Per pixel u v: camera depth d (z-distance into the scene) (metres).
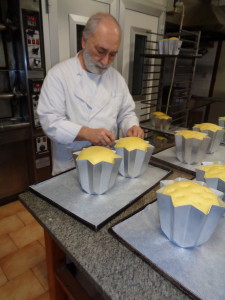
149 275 0.44
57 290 0.82
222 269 0.45
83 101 1.06
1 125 1.59
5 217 1.71
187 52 2.64
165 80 3.05
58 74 1.02
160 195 0.49
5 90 1.69
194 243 0.49
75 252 0.49
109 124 1.14
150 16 2.19
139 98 2.35
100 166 0.61
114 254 0.49
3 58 1.60
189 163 0.90
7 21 1.48
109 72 1.17
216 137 0.96
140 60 2.26
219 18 2.42
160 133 1.53
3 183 1.79
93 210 0.61
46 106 1.02
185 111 1.95
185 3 2.34
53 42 1.63
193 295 0.40
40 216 0.60
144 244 0.51
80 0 1.68
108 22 0.85
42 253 1.41
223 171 0.63
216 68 3.45
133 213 0.60
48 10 1.54
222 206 0.46
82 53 1.04
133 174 0.77
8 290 1.18
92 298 0.70
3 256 1.38
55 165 1.21
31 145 1.76
